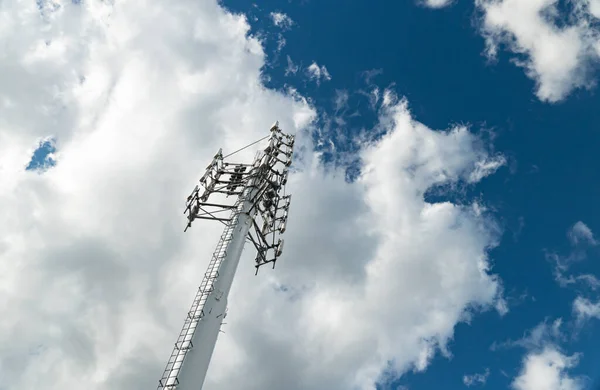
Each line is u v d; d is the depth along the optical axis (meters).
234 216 37.53
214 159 43.69
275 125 47.06
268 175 42.25
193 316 29.78
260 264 38.50
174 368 27.16
